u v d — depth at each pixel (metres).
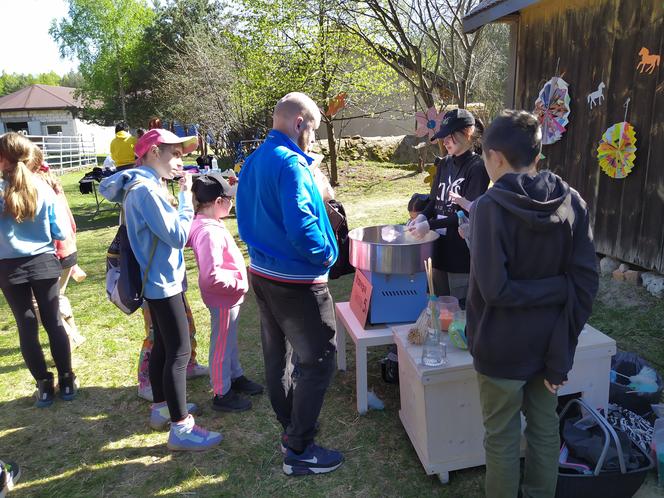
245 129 15.16
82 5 26.88
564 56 5.08
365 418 2.87
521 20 5.73
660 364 3.22
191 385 3.37
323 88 11.80
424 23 9.18
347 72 12.02
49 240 3.08
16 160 2.82
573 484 2.02
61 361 3.21
